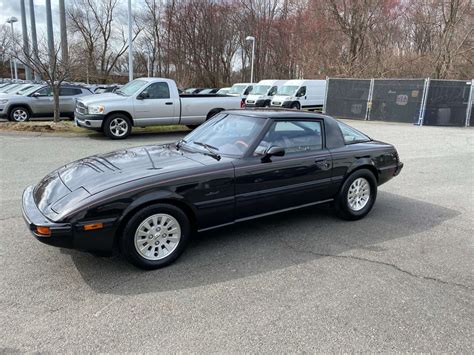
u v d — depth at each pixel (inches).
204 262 149.0
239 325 110.7
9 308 116.4
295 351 100.5
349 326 111.4
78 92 634.2
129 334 105.9
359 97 817.5
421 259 156.2
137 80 482.6
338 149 189.2
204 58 1603.1
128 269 142.1
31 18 1099.3
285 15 1654.8
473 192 259.9
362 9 1094.4
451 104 733.3
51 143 401.4
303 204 180.7
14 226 178.2
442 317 117.0
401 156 391.9
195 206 147.0
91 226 127.0
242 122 178.2
